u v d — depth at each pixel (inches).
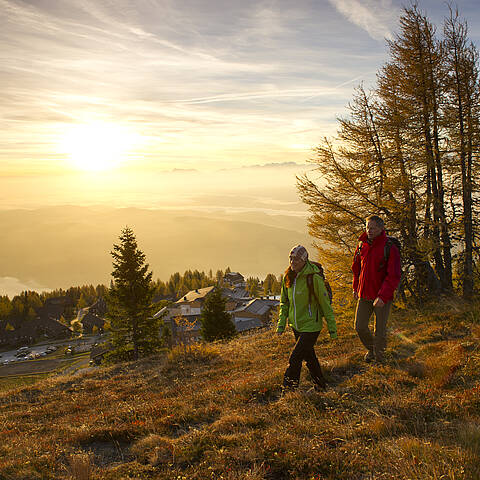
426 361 209.0
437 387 174.7
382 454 120.6
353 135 541.3
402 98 524.4
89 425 203.0
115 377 386.9
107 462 153.4
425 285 519.2
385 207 497.7
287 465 123.0
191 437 154.5
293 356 198.4
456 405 150.6
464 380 177.2
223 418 168.7
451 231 512.7
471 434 120.6
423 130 509.0
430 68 499.5
